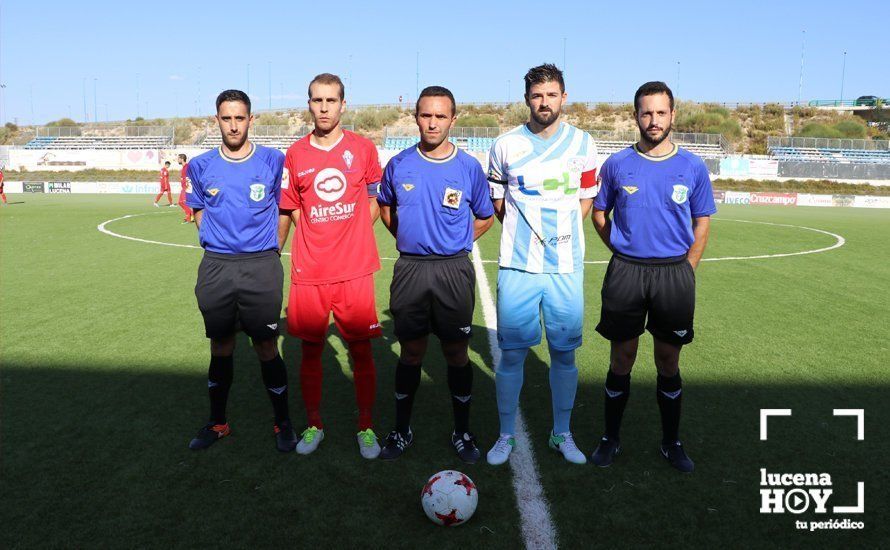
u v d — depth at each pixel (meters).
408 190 3.08
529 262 3.14
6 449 3.21
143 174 36.81
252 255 3.24
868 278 8.45
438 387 4.23
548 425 3.65
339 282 3.20
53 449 3.22
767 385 4.27
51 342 5.04
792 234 14.25
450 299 3.12
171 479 2.95
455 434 3.29
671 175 2.96
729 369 4.61
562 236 3.12
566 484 2.96
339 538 2.49
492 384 4.32
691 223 3.06
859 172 35.41
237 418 3.70
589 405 3.94
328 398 4.04
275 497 2.80
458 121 46.56
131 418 3.62
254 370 4.53
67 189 30.19
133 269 8.34
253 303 3.22
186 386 4.13
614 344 3.15
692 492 2.89
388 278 8.10
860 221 18.75
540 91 2.96
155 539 2.47
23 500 2.74
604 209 3.22
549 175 3.05
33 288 7.09
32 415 3.64
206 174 3.19
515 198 3.14
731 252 11.04
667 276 3.02
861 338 5.45
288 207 3.27
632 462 3.18
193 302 6.46
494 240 12.52
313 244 3.20
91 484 2.89
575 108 50.94
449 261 3.13
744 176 35.66
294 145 3.21
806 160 35.69
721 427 3.60
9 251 9.84
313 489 2.88
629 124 48.00
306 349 3.31
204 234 3.24
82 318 5.79
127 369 4.43
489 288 7.46
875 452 3.30
